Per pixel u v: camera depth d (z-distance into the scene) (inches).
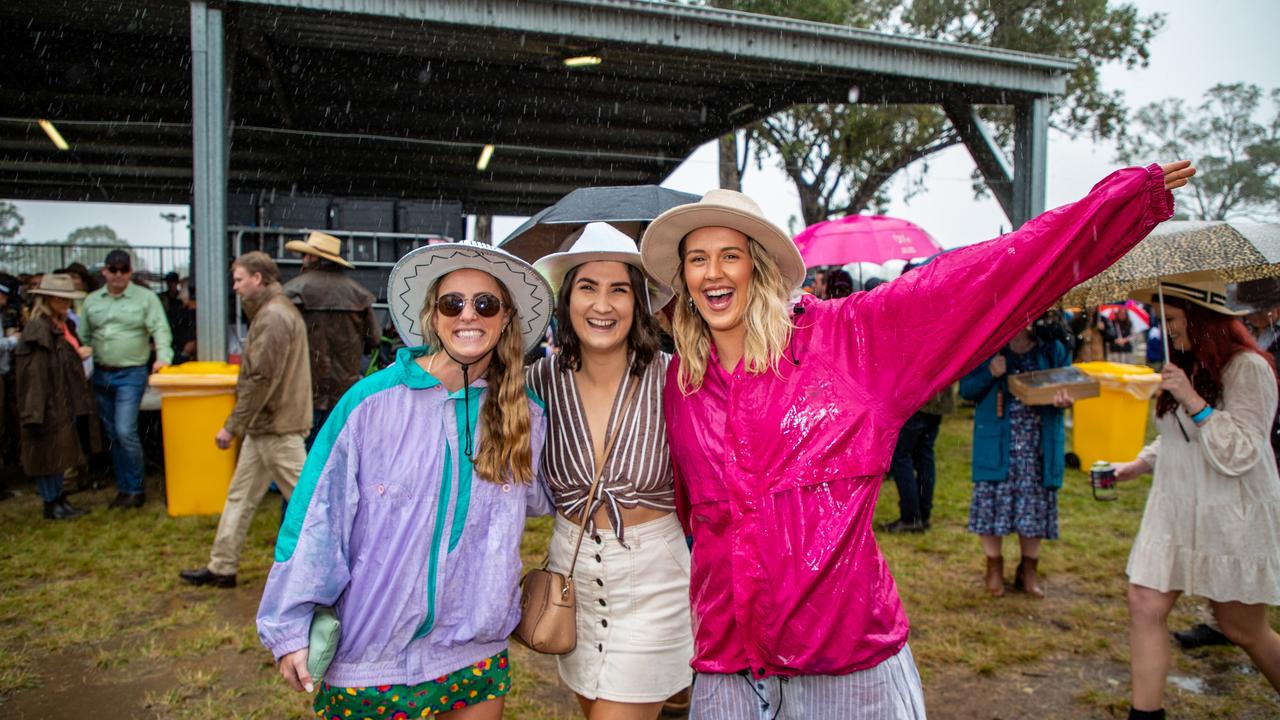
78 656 151.2
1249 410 109.0
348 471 77.1
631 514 89.4
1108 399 290.8
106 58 357.4
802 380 71.8
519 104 433.7
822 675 71.3
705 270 74.8
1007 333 69.8
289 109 431.5
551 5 291.1
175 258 547.2
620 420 88.7
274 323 180.7
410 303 85.7
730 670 75.4
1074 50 703.7
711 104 448.5
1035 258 66.2
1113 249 67.4
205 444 236.4
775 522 70.8
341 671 77.4
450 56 353.4
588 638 90.0
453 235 374.9
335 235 357.1
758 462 71.9
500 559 80.0
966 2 708.0
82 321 248.4
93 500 263.1
